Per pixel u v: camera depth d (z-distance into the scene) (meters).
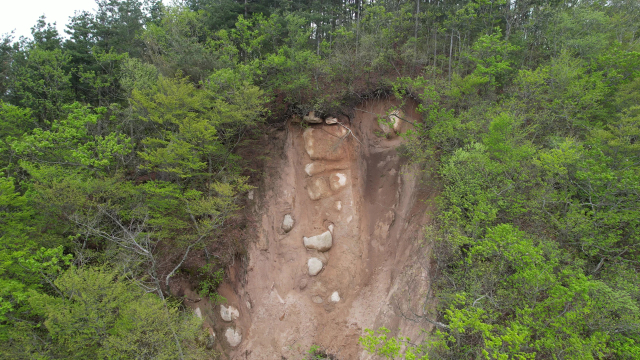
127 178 17.09
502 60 17.44
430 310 13.71
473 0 21.27
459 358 11.63
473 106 16.34
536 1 21.39
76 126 15.33
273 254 17.88
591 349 9.20
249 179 18.27
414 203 17.31
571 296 9.60
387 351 10.04
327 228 18.23
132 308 11.07
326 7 23.05
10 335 11.16
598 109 14.97
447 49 21.98
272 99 18.70
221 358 15.34
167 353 11.64
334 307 16.97
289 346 16.25
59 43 22.28
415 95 18.58
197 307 15.34
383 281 16.88
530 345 9.92
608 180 11.48
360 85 19.31
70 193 12.92
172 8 18.80
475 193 13.23
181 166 14.77
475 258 12.92
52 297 11.27
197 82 18.20
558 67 15.36
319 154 19.00
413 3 22.14
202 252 16.08
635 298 10.09
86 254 13.58
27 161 14.58
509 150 12.97
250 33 20.23
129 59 18.19
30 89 19.34
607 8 20.70
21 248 12.49
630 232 11.90
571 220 11.81
